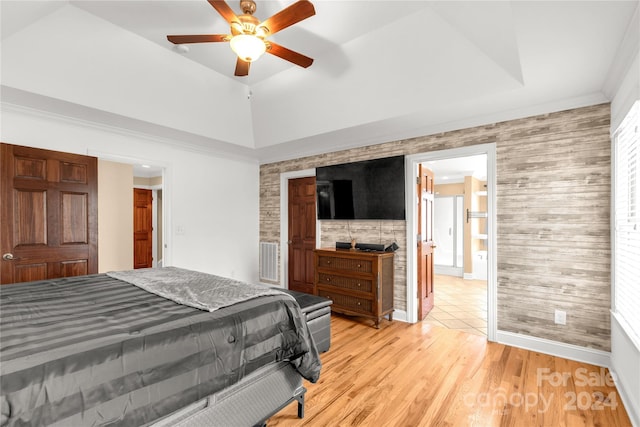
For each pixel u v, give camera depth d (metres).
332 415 1.86
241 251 4.98
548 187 2.67
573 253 2.56
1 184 2.63
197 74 3.15
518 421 1.80
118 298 1.79
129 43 2.60
